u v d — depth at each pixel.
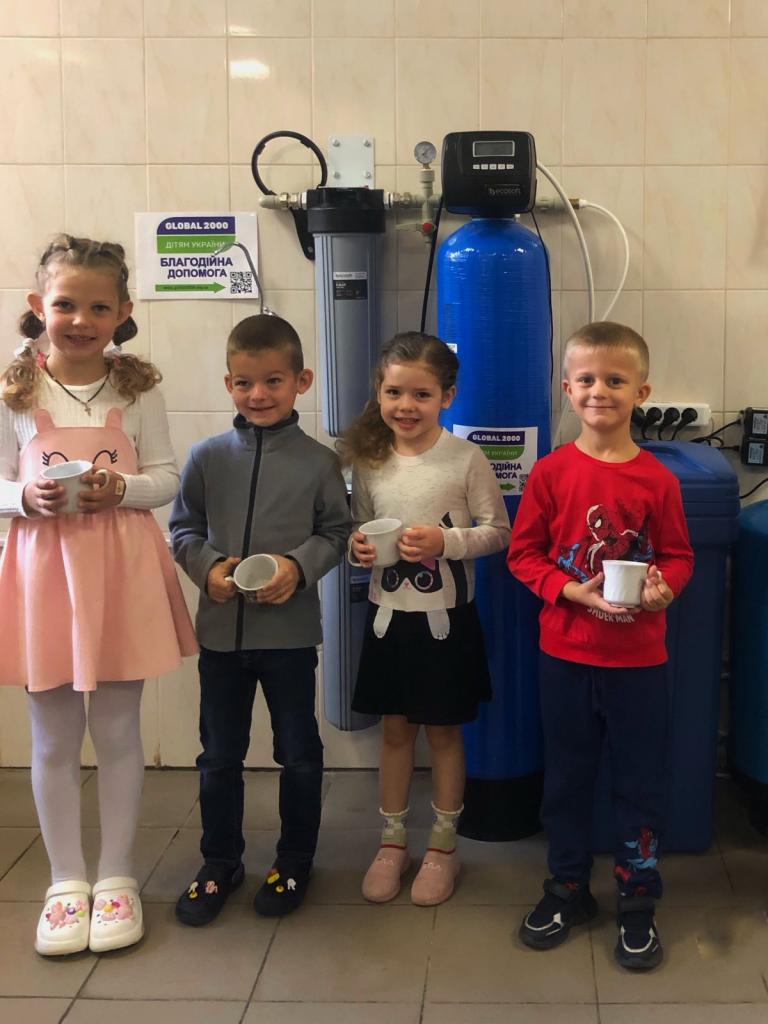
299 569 1.99
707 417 2.58
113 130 2.58
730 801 2.56
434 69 2.53
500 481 2.28
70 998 1.81
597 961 1.91
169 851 2.33
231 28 2.54
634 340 1.88
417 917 2.06
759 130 2.52
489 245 2.22
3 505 1.86
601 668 1.92
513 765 2.34
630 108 2.53
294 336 2.05
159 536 2.02
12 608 1.92
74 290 1.86
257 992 1.83
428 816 2.50
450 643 2.06
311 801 2.11
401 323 2.62
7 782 2.69
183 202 2.60
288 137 2.54
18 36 2.56
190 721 2.75
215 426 2.66
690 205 2.55
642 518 1.90
